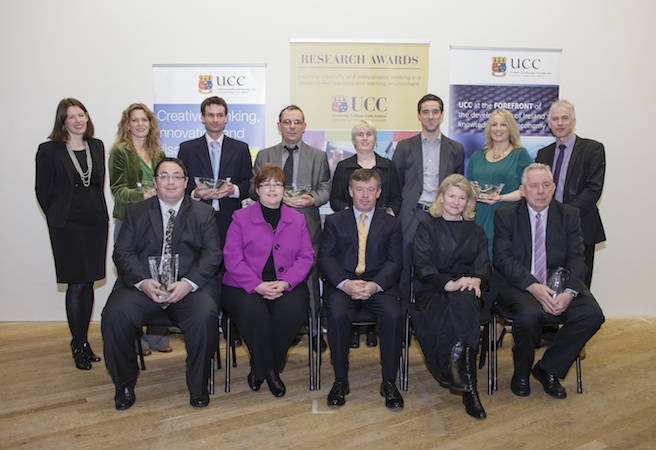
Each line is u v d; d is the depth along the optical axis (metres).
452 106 4.47
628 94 4.54
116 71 4.42
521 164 3.66
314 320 3.63
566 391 3.02
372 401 2.91
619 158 4.60
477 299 2.87
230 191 3.43
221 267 3.44
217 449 2.36
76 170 3.38
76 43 4.39
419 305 3.05
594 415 2.74
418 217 3.72
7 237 4.53
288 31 4.40
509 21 4.44
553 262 3.16
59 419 2.66
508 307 3.09
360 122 3.63
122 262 2.89
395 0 4.39
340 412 2.76
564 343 2.94
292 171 3.73
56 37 4.38
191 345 2.79
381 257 3.16
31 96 4.43
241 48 4.41
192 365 2.80
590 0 4.45
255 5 4.37
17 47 4.38
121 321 2.75
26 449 2.35
